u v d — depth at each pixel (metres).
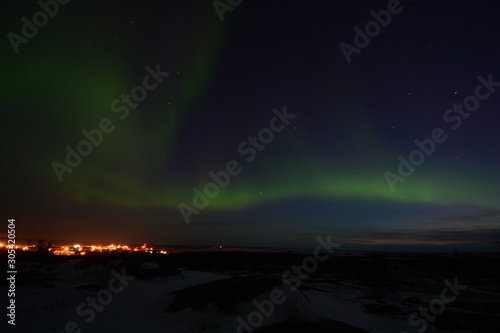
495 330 11.45
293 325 9.48
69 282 18.27
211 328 9.62
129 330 9.22
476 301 17.33
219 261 44.06
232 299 11.07
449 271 37.44
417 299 17.47
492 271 37.47
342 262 49.53
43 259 25.89
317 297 16.52
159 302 12.45
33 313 10.38
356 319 12.36
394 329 11.30
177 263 40.78
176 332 9.30
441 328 11.62
